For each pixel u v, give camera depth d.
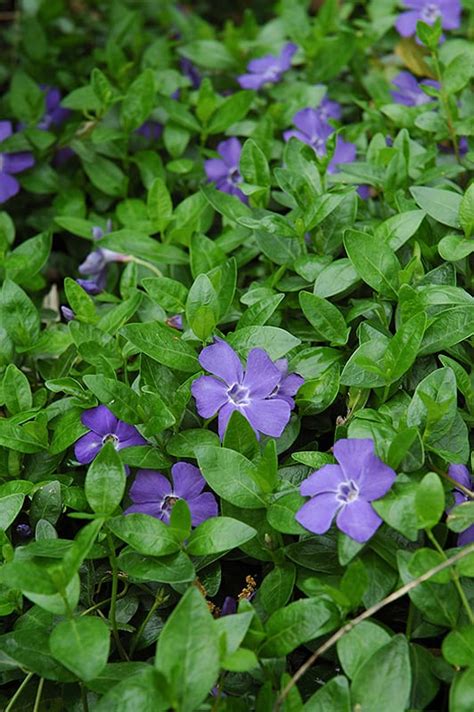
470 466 0.47
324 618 0.43
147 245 0.57
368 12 0.74
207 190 0.56
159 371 0.49
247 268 0.57
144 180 0.63
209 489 0.49
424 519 0.43
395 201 0.54
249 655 0.41
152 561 0.45
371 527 0.43
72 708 0.46
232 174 0.62
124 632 0.48
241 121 0.65
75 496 0.48
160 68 0.71
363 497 0.44
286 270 0.54
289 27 0.71
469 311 0.48
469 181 0.59
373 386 0.48
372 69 0.70
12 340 0.53
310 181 0.55
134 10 0.78
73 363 0.53
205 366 0.47
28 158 0.65
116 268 0.60
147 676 0.42
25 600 0.48
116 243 0.57
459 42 0.67
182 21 0.77
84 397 0.50
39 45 0.74
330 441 0.51
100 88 0.63
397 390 0.48
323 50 0.68
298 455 0.46
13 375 0.50
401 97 0.66
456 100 0.61
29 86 0.68
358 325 0.51
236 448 0.46
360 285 0.53
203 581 0.47
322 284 0.51
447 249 0.50
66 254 0.65
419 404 0.46
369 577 0.44
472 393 0.48
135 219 0.62
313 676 0.46
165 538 0.45
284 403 0.47
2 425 0.49
